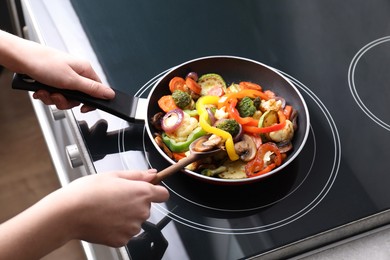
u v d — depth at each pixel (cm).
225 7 123
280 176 93
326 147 97
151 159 96
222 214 88
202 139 92
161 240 85
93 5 122
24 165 188
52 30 116
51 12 119
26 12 128
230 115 95
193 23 120
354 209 89
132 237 85
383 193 91
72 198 79
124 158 96
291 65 111
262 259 85
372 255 87
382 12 124
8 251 77
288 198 90
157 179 86
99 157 96
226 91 102
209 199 90
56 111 107
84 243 109
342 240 90
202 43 116
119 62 111
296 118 98
